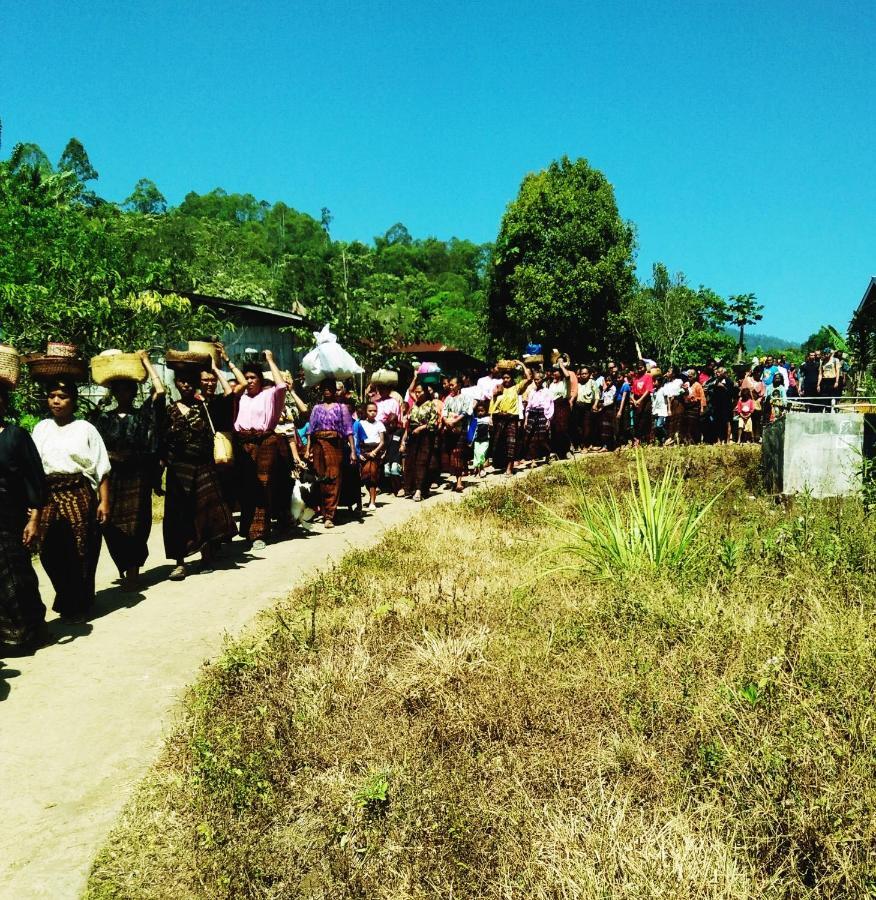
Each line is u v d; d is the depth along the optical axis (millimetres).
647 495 6133
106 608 6188
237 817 3068
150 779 3447
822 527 6418
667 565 5777
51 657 5125
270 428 8500
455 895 2629
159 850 2930
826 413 9461
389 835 2924
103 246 20297
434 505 10164
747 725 3379
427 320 66188
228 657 4562
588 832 2818
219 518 7113
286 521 8969
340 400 10062
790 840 2727
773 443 10430
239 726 3756
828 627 4258
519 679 4066
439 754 3449
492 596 5594
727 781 3080
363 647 4609
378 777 3229
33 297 13656
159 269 21078
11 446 5086
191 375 6988
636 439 16922
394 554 7184
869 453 9328
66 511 5727
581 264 42844
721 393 17734
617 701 3783
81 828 3195
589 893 2510
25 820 3262
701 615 4633
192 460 6961
